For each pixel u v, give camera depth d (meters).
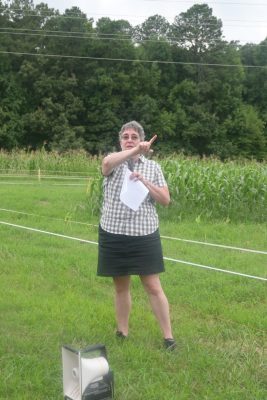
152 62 53.38
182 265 7.15
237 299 5.77
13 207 12.80
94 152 49.41
